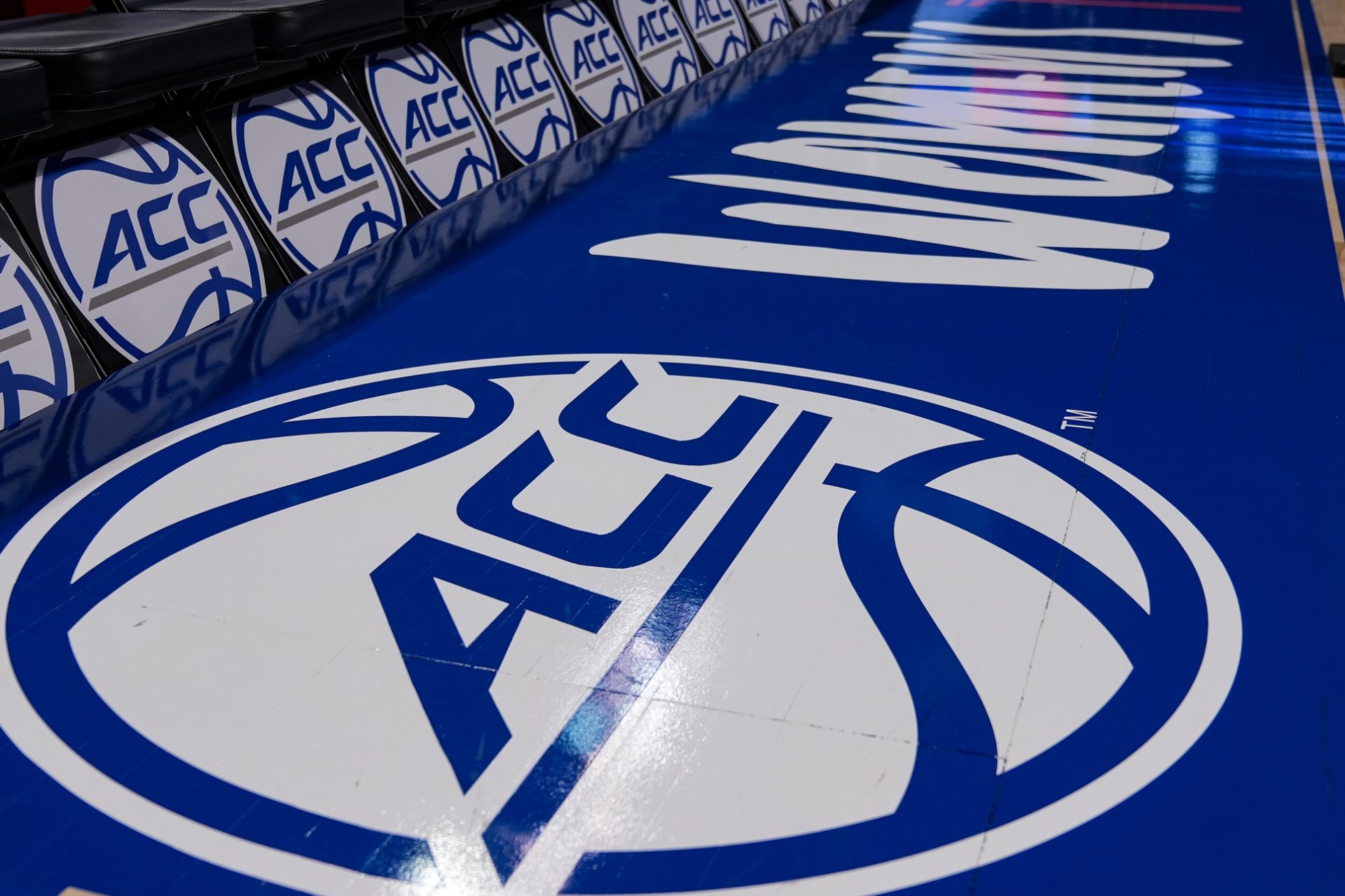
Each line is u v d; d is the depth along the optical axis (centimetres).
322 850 163
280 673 196
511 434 271
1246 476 258
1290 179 475
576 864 161
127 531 234
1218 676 197
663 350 314
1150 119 566
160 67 297
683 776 176
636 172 468
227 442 266
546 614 211
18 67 263
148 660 199
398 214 399
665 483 252
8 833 165
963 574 222
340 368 302
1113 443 271
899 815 169
